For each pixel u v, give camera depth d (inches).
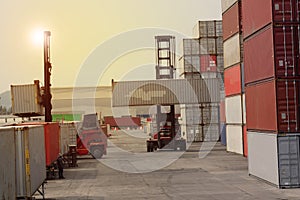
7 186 530.9
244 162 1299.2
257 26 911.7
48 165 944.3
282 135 814.5
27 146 629.9
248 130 999.0
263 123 889.5
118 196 799.7
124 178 1055.6
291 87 817.5
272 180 849.5
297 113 815.1
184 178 1011.3
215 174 1057.5
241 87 1437.0
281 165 815.1
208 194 783.7
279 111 815.7
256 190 804.6
